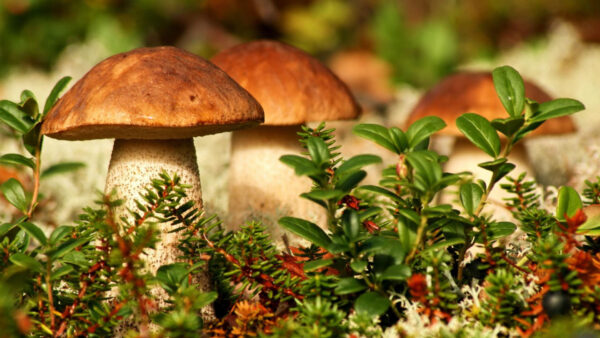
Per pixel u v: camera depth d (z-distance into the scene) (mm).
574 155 816
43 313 461
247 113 482
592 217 471
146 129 470
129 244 458
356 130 459
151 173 490
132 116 462
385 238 462
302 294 469
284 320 463
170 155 493
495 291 451
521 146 635
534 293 464
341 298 465
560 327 434
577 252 452
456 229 469
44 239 452
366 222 483
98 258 466
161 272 461
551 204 579
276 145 598
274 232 572
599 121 1035
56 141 804
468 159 638
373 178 805
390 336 458
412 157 446
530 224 474
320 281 459
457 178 443
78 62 1169
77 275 465
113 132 477
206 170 772
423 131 458
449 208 444
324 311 447
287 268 480
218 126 479
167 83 470
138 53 482
